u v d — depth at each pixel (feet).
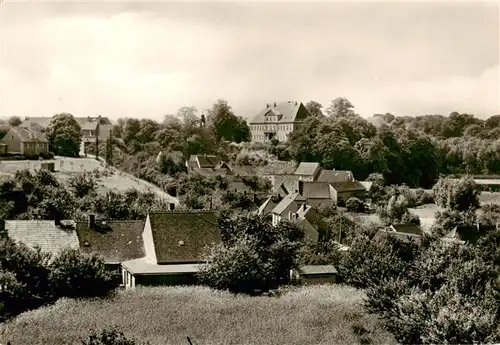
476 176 399.24
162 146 460.96
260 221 205.36
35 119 438.81
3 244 160.76
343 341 132.67
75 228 199.11
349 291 175.94
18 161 372.38
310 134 467.52
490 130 435.94
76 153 436.35
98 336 108.27
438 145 443.73
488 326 113.09
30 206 242.99
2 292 149.69
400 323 128.77
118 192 304.71
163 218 196.54
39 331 133.69
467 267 140.15
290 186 385.29
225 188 369.30
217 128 506.07
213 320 145.38
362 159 445.37
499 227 237.25
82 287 160.25
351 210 338.34
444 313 115.85
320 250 211.20
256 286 176.04
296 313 152.25
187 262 186.19
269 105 523.29
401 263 169.99
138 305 153.99
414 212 312.91
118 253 195.00
